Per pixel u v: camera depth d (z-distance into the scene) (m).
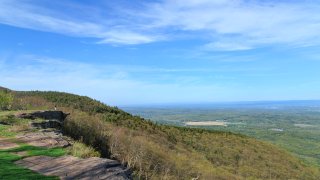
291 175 41.31
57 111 21.98
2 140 15.40
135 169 16.83
